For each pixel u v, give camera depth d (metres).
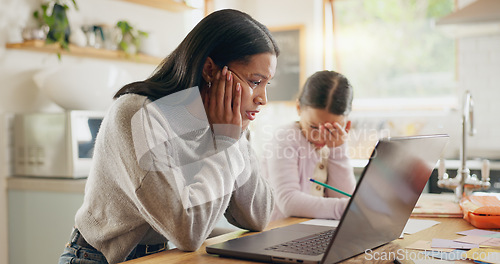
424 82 4.65
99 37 2.99
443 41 4.55
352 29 4.88
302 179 1.96
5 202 2.64
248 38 1.28
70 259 1.30
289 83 4.88
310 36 4.80
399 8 4.70
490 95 4.35
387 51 4.77
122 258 1.26
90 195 1.26
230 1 4.89
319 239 1.19
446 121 4.39
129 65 3.38
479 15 3.54
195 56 1.26
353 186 1.97
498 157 4.08
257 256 1.05
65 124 2.46
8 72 2.65
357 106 4.87
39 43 2.59
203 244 1.26
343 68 4.94
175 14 3.76
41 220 2.54
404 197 1.11
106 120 1.22
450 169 3.43
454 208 1.67
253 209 1.39
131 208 1.21
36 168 2.57
